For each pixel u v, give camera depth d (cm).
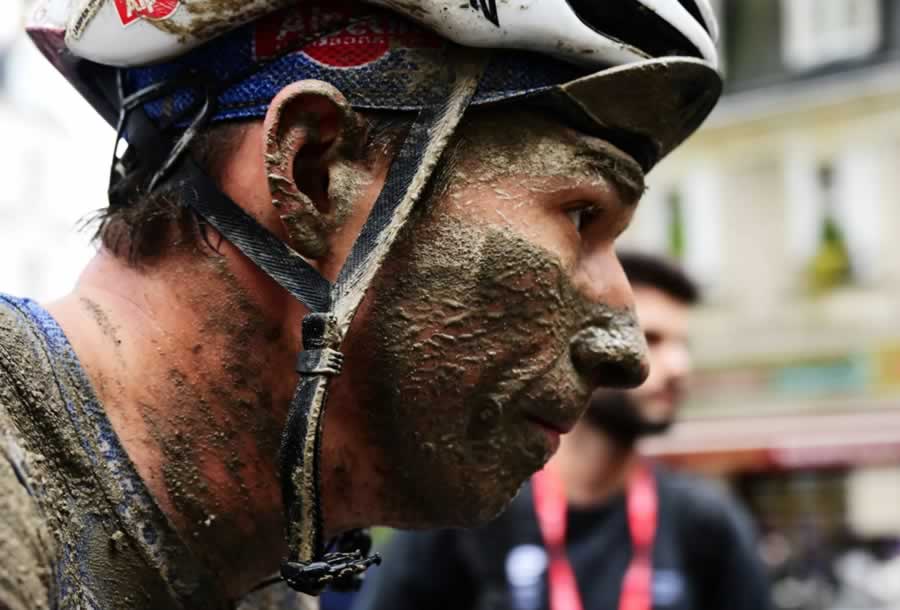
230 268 100
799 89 1413
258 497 100
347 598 280
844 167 1387
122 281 103
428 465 101
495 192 100
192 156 103
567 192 102
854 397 1361
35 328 94
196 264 100
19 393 90
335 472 101
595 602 234
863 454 1323
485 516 104
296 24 100
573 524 239
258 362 99
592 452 241
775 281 1416
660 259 272
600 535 238
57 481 90
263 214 99
